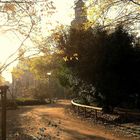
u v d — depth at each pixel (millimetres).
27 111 43312
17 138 20328
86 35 33219
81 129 23609
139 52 29656
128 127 22031
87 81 32344
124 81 29750
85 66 31125
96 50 30312
